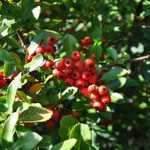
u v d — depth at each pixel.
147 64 0.36
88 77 0.21
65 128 0.19
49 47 0.23
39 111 0.18
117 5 0.40
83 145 0.18
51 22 0.30
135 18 0.35
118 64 0.28
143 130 0.49
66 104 0.29
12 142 0.15
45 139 0.18
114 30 0.36
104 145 0.43
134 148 0.49
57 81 0.24
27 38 0.29
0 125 0.17
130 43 0.41
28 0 0.25
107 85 0.25
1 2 0.25
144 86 0.39
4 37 0.25
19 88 0.22
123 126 0.48
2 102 0.19
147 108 0.45
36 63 0.20
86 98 0.25
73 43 0.24
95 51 0.25
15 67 0.22
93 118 0.27
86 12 0.37
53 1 0.33
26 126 0.19
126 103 0.43
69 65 0.21
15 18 0.25
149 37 0.37
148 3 0.33
